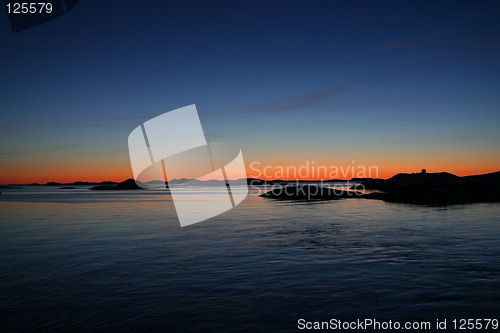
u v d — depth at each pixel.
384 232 18.09
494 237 16.23
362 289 8.74
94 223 23.81
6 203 49.69
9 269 11.03
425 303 7.72
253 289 8.84
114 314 7.23
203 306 7.66
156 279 9.80
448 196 46.44
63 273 10.52
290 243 15.30
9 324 6.76
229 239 16.58
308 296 8.26
